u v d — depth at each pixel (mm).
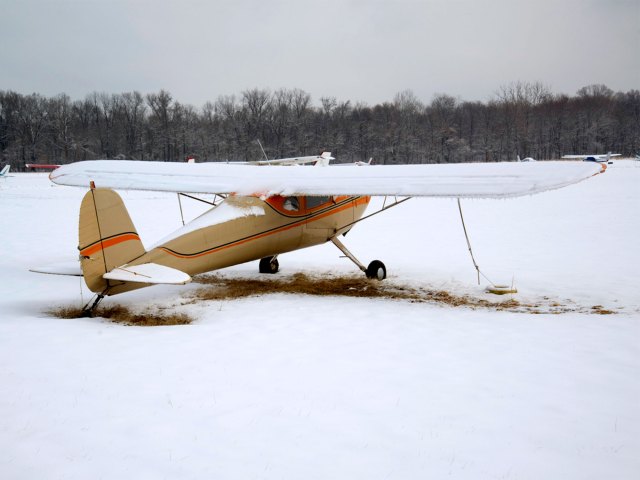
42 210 23547
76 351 5355
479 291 9109
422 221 19703
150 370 4852
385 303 8031
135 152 79812
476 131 92875
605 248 13344
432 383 4621
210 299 8242
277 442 3566
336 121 84375
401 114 90062
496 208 23812
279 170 9531
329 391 4422
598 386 4559
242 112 81312
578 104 100062
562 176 6270
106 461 3303
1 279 9703
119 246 6988
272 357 5281
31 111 77875
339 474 3188
